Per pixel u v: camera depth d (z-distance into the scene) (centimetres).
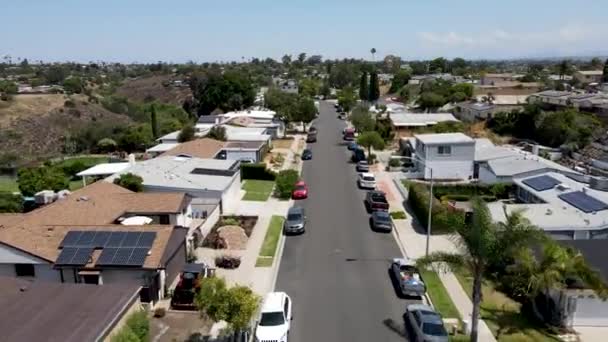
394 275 3114
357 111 9419
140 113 12256
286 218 4128
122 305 2145
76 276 2688
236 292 2170
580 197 3819
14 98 11169
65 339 1842
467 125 8906
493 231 2216
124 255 2689
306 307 2748
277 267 3294
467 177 5594
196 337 2398
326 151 7631
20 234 2827
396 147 7638
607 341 2370
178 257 3055
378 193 4706
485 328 2478
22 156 8544
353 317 2639
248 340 2361
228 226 3850
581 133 7356
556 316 2517
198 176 4606
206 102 12975
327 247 3662
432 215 3859
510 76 17538
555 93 10394
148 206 3581
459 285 2981
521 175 4844
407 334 2472
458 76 18688
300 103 9762
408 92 14825
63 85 14812
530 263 2425
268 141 7631
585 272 2405
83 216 3291
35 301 2141
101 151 8869
